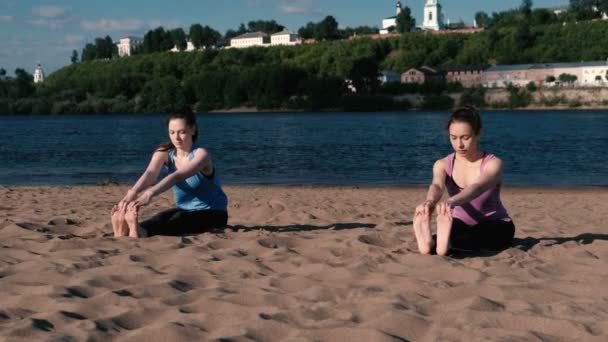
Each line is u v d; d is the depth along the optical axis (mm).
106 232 6289
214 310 3527
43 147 39281
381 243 5809
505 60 167000
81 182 20125
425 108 134750
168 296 3801
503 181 20312
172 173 5980
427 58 181875
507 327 3273
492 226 5434
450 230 5012
